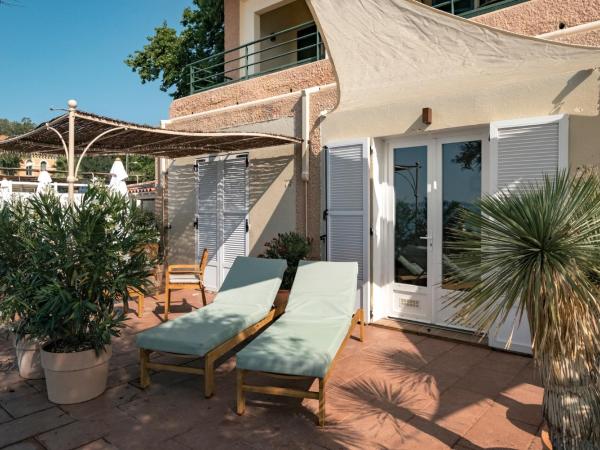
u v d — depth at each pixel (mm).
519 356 4961
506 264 2365
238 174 8281
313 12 4277
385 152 6488
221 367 4801
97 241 3893
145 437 3293
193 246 9312
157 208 9984
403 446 3160
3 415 3639
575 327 2195
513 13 5422
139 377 4469
